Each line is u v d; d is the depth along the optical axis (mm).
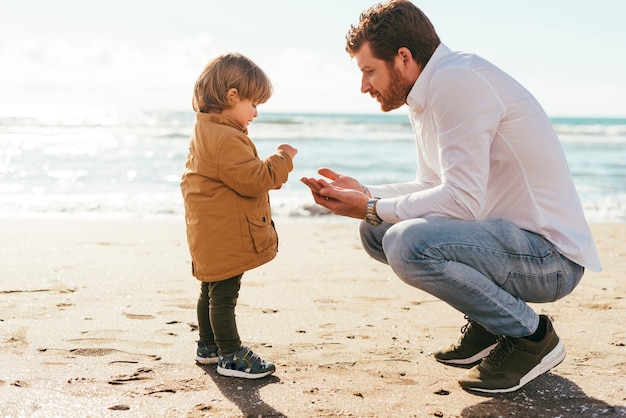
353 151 18969
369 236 2795
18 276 4164
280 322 3312
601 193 10883
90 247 5297
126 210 8000
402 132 27094
